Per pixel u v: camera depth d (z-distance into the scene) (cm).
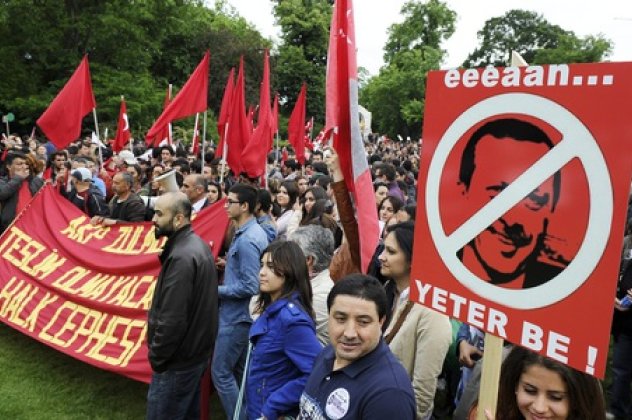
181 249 317
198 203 575
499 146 152
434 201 171
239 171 703
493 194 153
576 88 133
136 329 450
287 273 262
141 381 443
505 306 151
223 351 370
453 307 166
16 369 484
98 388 458
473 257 159
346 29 289
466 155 161
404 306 265
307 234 332
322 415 191
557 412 154
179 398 322
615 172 127
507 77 149
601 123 129
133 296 470
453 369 340
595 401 152
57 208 579
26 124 2578
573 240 135
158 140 1288
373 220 291
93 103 762
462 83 161
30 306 520
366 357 190
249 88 3684
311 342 248
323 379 198
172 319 305
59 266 533
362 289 188
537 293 143
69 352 463
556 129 138
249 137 701
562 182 137
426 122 173
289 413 243
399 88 4938
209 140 2652
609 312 128
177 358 317
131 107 2461
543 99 140
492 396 154
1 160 973
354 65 290
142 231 514
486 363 156
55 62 2503
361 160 289
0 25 2305
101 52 2630
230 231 471
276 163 1302
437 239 171
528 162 145
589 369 132
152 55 3222
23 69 2384
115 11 2525
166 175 463
